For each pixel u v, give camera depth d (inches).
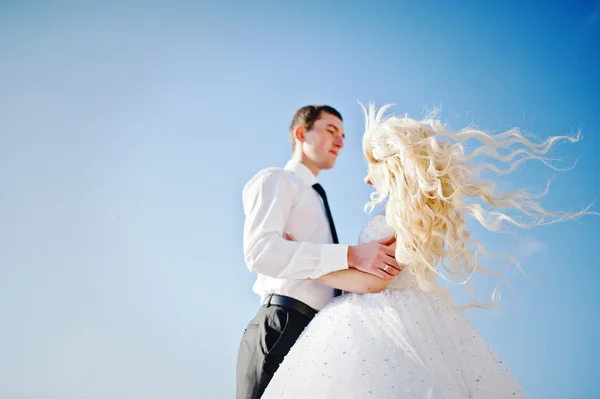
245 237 100.5
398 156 88.5
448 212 86.0
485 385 73.0
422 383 68.1
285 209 104.5
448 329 78.1
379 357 71.2
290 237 106.3
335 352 73.7
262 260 94.9
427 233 84.3
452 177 85.6
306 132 131.6
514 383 75.4
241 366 97.3
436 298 81.7
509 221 84.0
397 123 91.5
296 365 77.5
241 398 94.5
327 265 88.3
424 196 85.9
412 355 71.7
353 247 88.9
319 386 70.9
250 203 103.6
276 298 99.5
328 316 82.0
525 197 88.1
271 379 88.1
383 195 90.4
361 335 74.9
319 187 118.1
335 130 131.6
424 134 90.4
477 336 79.4
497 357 78.1
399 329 74.4
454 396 67.1
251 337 98.5
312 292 99.3
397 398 66.6
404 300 80.0
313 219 109.3
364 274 85.9
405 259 83.9
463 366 74.4
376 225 94.6
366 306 80.4
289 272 92.4
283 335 95.1
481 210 84.3
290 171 119.2
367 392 67.6
